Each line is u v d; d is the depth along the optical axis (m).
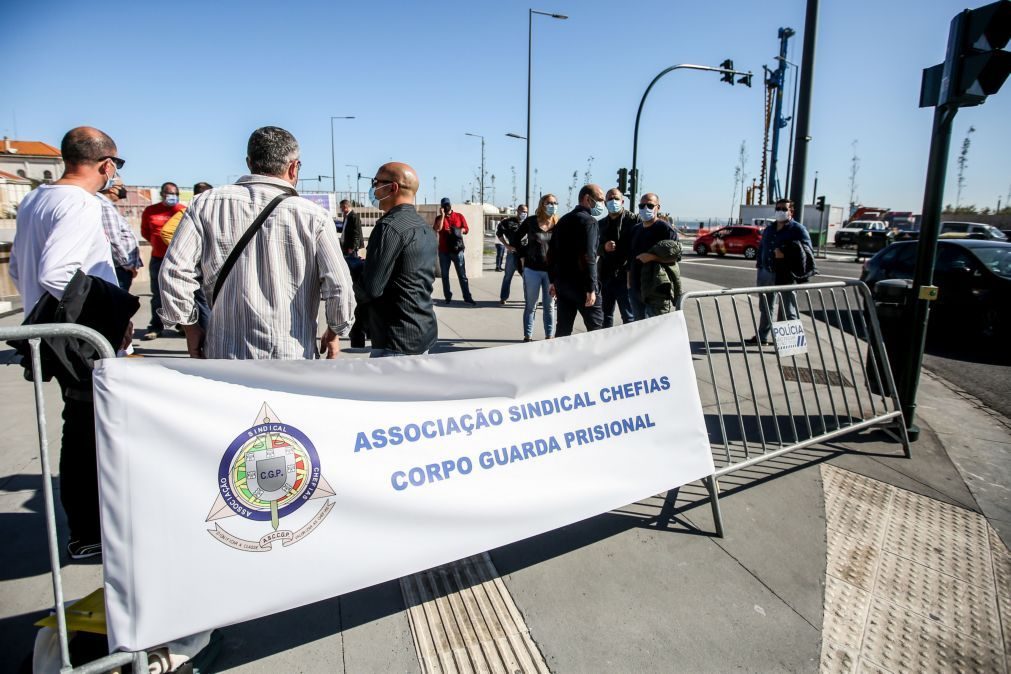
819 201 31.53
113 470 1.74
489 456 2.42
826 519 3.23
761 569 2.76
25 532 2.85
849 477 3.77
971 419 5.12
